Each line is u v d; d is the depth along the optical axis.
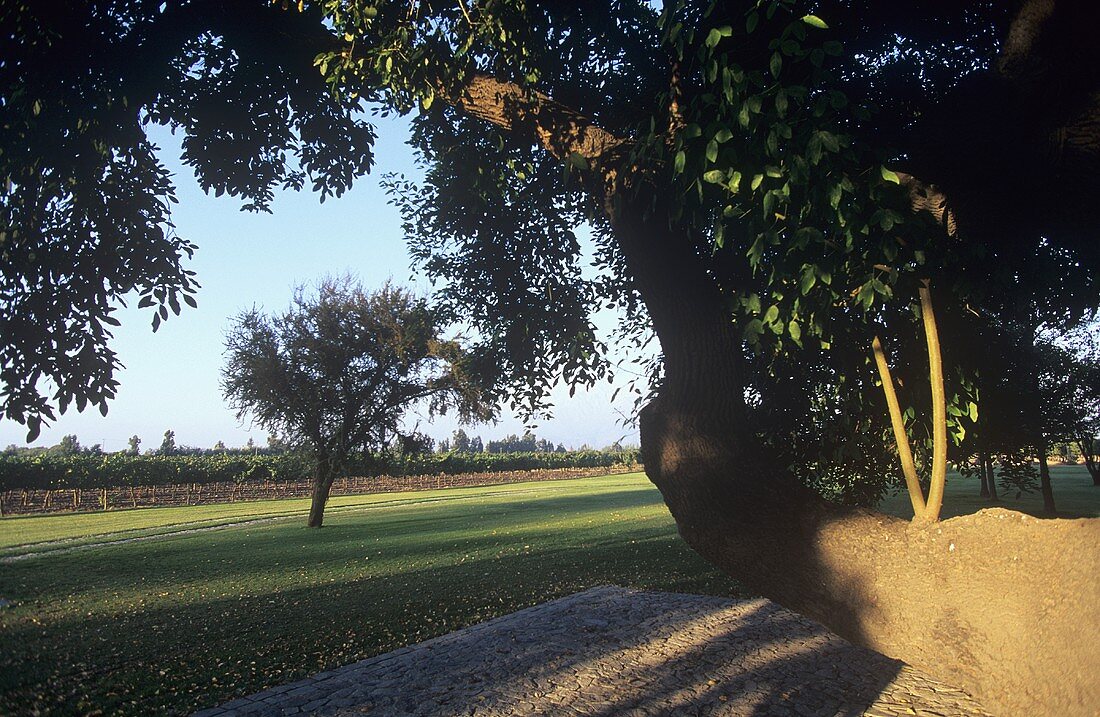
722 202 4.23
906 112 5.34
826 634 8.31
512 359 9.23
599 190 4.46
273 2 5.58
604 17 5.38
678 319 4.05
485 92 4.80
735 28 3.94
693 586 11.92
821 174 3.36
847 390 5.88
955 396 5.03
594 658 7.39
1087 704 2.23
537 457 94.31
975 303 4.79
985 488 24.61
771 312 3.76
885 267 3.66
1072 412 15.07
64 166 6.91
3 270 7.04
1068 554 2.62
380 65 4.71
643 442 4.15
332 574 14.79
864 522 3.47
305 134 7.86
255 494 57.97
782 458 8.06
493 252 8.77
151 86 6.69
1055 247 5.19
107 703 6.16
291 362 28.97
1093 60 3.30
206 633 9.20
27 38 6.00
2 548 22.23
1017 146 3.59
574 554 16.59
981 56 5.49
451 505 42.00
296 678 6.94
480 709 5.83
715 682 6.45
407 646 8.20
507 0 4.63
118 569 16.56
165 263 7.55
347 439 28.86
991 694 2.76
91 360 7.10
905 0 4.97
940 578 3.05
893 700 5.71
